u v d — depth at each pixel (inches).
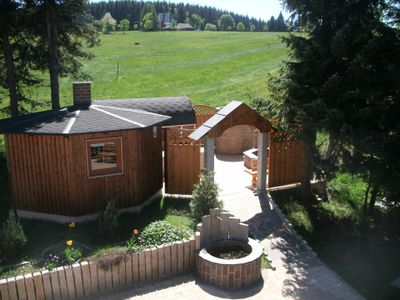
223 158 799.7
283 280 405.4
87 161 500.7
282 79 510.0
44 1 701.3
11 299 341.4
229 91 1498.5
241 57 2263.8
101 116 524.4
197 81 1708.9
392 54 462.0
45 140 491.8
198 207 464.8
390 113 473.1
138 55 2529.5
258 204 558.3
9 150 511.5
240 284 386.6
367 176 481.1
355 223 554.9
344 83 474.9
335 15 473.1
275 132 590.2
